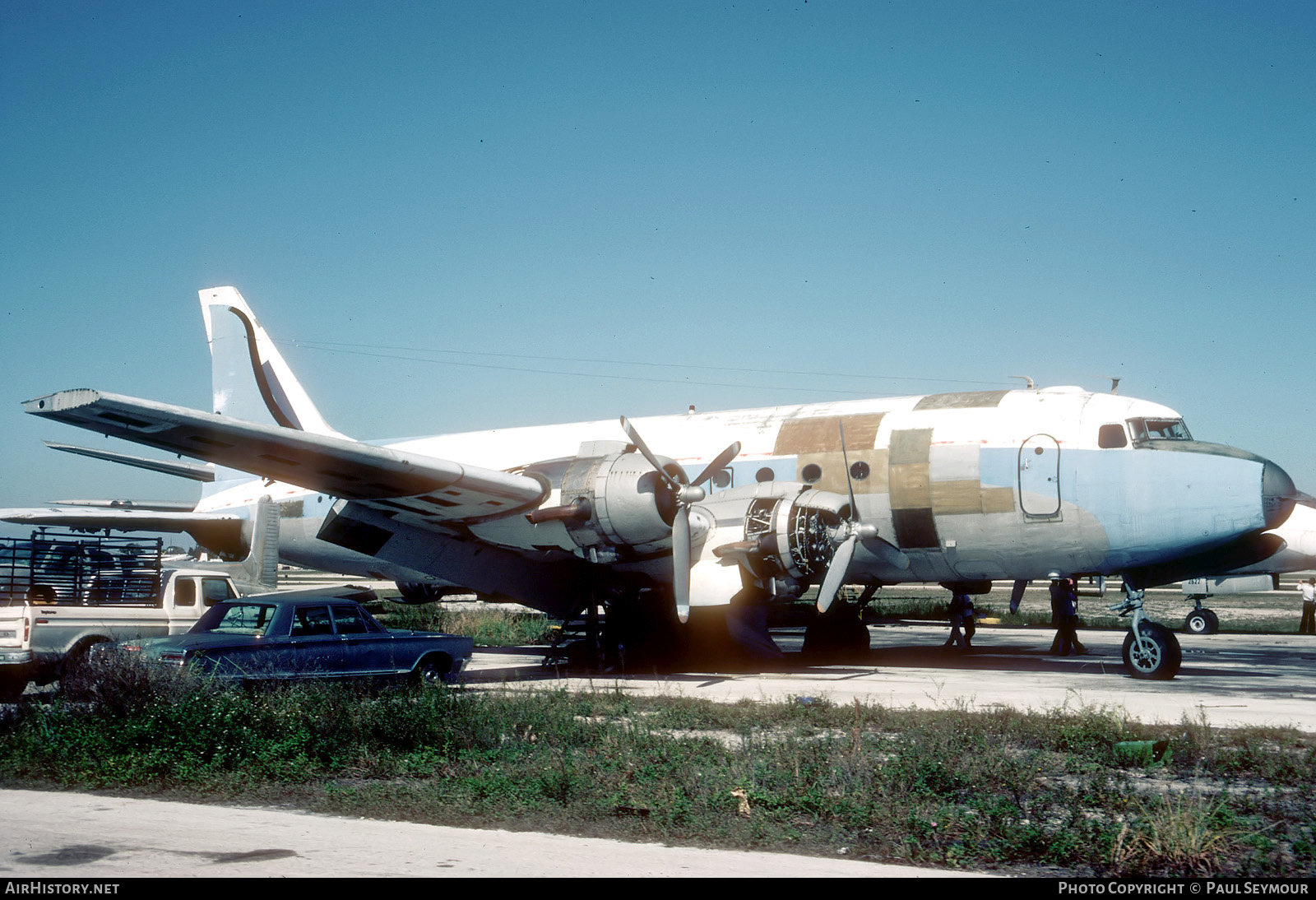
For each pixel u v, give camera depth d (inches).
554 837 238.1
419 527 627.5
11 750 317.4
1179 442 564.7
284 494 913.5
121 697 354.0
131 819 252.4
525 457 746.2
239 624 444.1
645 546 562.9
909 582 672.4
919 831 240.4
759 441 666.2
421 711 358.3
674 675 611.5
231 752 312.3
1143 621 574.9
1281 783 293.1
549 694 449.7
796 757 305.9
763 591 578.2
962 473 595.5
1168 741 328.2
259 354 943.0
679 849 228.5
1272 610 1553.9
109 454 851.4
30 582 494.9
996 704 453.4
